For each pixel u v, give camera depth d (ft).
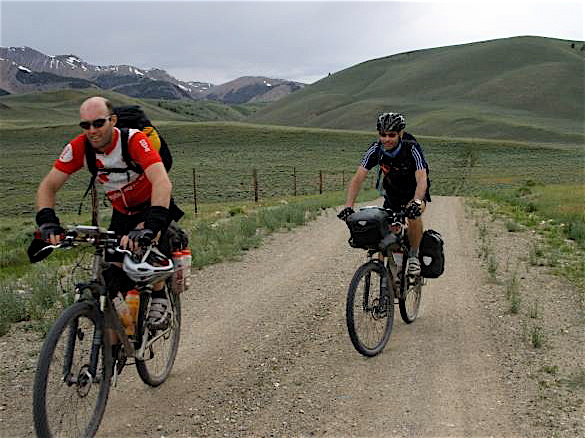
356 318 17.08
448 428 13.29
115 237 12.11
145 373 14.79
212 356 17.93
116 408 14.30
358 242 17.37
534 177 236.63
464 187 187.42
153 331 14.44
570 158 341.62
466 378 16.01
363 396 14.99
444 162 315.37
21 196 195.83
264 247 38.01
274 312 22.75
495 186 181.27
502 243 38.04
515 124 621.72
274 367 16.98
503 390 15.17
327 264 32.22
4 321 20.71
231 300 24.62
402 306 20.18
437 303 23.71
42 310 22.39
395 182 18.89
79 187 206.69
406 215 17.60
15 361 17.48
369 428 13.34
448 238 40.75
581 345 18.30
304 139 391.86
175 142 375.66
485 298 24.17
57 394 11.39
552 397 14.65
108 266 12.72
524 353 17.75
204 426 13.46
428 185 18.65
